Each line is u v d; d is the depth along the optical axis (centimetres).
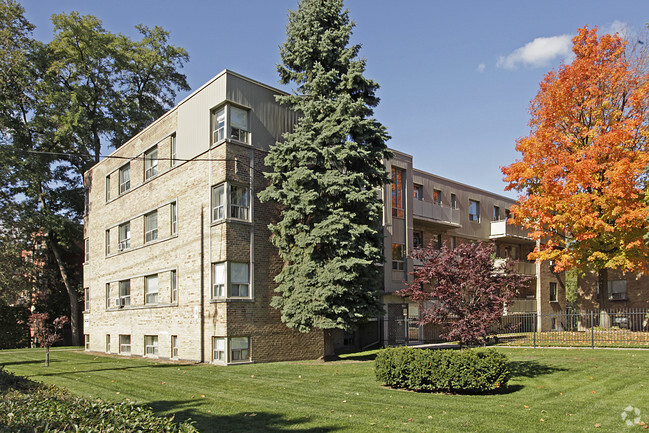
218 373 1592
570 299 5291
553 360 1670
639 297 3472
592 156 2278
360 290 1795
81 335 4009
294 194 1822
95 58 3659
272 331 1969
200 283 2000
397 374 1209
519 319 3306
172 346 2169
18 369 1902
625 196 2212
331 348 2088
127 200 2664
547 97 2548
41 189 3694
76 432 529
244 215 1969
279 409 1013
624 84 2392
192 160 2105
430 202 3153
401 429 835
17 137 3528
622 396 1084
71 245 3775
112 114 3781
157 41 4081
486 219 3700
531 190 2580
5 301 3528
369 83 1966
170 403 1108
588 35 2469
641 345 1966
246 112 2027
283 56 2042
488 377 1116
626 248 2273
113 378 1548
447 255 1335
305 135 1867
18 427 545
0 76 3362
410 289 1404
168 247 2248
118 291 2712
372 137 1959
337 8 2028
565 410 957
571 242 2589
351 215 1803
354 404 1042
